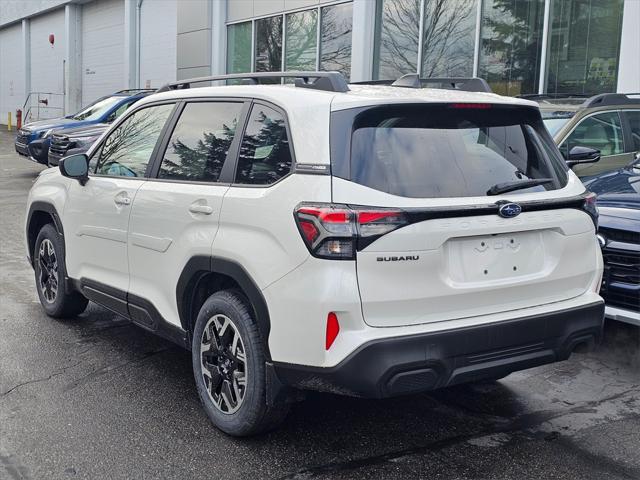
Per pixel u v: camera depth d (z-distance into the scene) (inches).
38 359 205.8
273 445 155.1
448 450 154.1
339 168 135.6
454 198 139.5
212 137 169.0
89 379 191.3
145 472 143.3
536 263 150.9
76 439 156.7
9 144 1018.7
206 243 156.4
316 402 177.9
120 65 1111.0
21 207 484.1
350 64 621.9
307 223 133.5
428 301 136.1
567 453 153.2
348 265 130.9
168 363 204.1
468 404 178.9
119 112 615.5
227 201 153.9
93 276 207.5
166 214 171.3
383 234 131.3
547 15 465.1
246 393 149.9
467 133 150.8
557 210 152.6
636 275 190.2
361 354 129.6
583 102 331.3
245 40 752.3
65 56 1248.8
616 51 430.6
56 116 1304.1
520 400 181.8
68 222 218.7
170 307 173.2
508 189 146.5
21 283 291.3
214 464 146.7
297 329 135.2
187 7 810.8
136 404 175.5
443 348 135.0
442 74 541.6
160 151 184.4
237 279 148.3
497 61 501.7
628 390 189.0
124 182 192.5
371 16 592.7
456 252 140.3
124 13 1083.3
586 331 154.8
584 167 291.1
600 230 196.5
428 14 548.4
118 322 241.9
